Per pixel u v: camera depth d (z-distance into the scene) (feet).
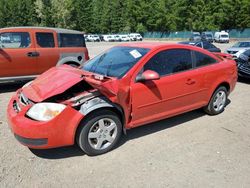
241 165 12.48
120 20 252.01
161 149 13.87
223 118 18.35
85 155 13.19
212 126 16.92
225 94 19.06
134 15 244.83
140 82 13.89
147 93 14.16
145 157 13.07
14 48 24.56
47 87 12.95
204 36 154.30
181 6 218.59
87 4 247.09
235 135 15.67
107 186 10.92
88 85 13.15
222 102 19.04
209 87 17.47
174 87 15.28
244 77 30.86
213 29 203.82
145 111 14.42
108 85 12.64
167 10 228.63
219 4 204.54
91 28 252.21
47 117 11.78
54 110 11.87
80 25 247.70
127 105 13.52
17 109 13.07
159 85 14.58
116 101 12.83
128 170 12.00
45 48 26.22
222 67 18.12
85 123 12.37
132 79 13.73
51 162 12.55
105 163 12.53
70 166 12.25
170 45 15.67
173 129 16.31
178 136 15.38
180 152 13.58
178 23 223.92
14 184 10.93
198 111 19.52
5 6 232.12
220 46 120.16
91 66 15.92
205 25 207.92
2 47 24.04
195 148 14.02
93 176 11.54
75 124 12.10
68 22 240.73
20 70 25.07
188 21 217.15
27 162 12.49
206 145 14.37
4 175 11.48
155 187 10.88
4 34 24.09
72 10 242.58
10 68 24.52
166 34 229.25
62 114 11.86
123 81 13.38
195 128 16.55
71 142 12.34
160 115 15.21
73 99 12.31
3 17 232.32
